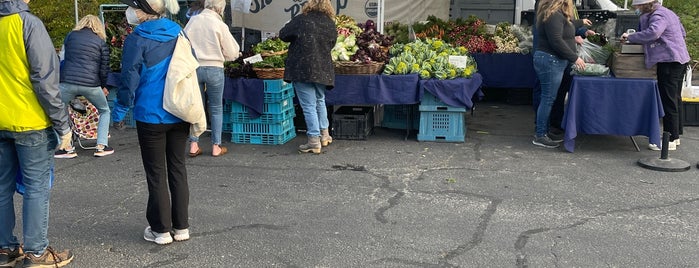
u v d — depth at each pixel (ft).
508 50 28.81
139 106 12.00
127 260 12.22
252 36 35.04
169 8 12.46
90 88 19.16
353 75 21.42
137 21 12.53
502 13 35.70
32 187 11.28
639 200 15.47
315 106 20.04
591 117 19.53
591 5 32.94
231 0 33.09
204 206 15.21
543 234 13.30
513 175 17.57
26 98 10.69
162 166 12.55
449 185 16.70
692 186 16.56
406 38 29.45
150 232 13.09
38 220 11.41
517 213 14.56
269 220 14.24
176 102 11.82
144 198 15.96
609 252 12.41
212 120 19.71
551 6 19.33
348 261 12.07
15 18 10.43
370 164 18.84
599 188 16.39
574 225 13.80
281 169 18.40
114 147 21.49
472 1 36.06
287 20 32.89
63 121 11.10
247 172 18.12
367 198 15.71
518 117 26.22
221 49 18.89
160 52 11.93
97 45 19.08
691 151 20.18
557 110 22.44
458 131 21.52
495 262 11.97
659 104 18.98
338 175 17.74
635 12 21.94
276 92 20.97
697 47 41.39
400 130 23.50
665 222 13.99
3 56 10.49
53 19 35.04
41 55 10.47
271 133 21.43
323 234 13.39
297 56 19.12
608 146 20.79
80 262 12.13
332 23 19.47
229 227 13.83
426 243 12.87
